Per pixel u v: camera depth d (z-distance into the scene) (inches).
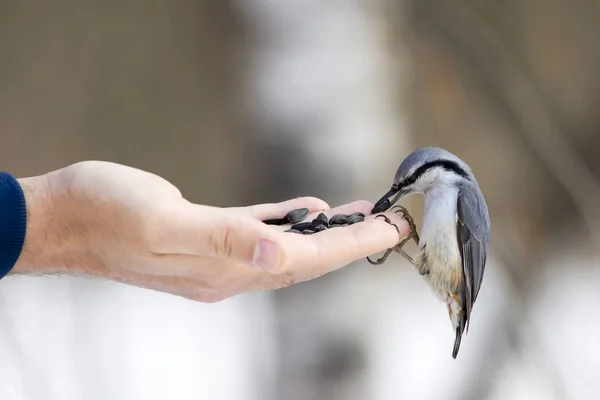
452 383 377.4
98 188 187.9
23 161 492.7
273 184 326.3
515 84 468.4
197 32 487.8
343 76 323.9
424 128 476.7
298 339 321.7
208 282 201.5
